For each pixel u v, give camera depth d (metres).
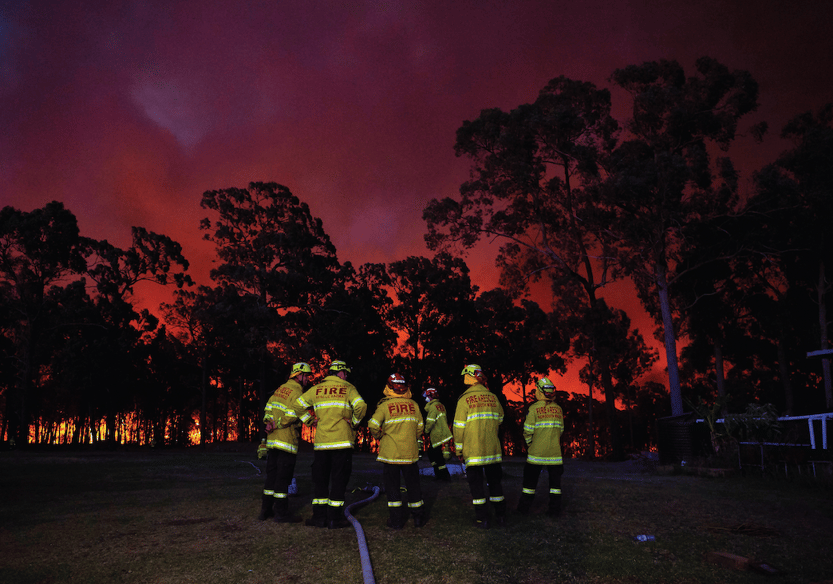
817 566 4.83
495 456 6.43
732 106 31.47
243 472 14.30
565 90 35.34
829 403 35.56
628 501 8.05
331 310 49.78
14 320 45.25
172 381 61.38
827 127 33.50
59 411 69.56
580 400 79.06
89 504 8.18
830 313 38.22
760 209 32.81
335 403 6.52
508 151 34.94
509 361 51.81
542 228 37.97
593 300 37.84
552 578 4.55
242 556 5.16
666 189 30.39
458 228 37.56
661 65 33.81
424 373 52.72
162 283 51.59
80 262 46.41
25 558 5.14
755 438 12.87
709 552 5.11
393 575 4.62
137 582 4.46
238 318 44.47
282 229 48.44
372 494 8.81
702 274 38.06
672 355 32.25
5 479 12.25
